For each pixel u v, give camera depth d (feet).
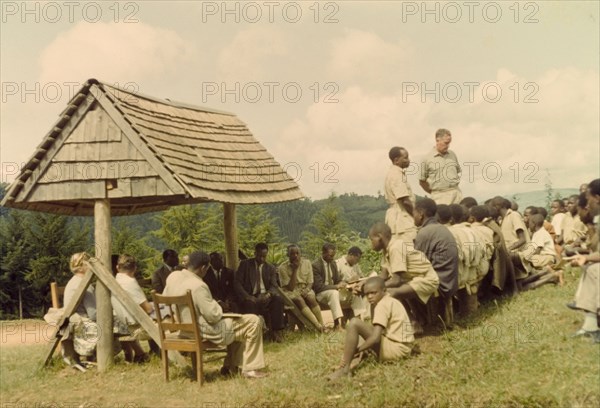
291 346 36.81
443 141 38.60
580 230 45.88
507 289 35.83
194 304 29.04
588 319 26.68
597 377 22.79
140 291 34.01
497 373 25.11
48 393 29.58
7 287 100.22
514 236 38.83
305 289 42.68
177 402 27.27
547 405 22.30
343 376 26.81
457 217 34.88
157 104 40.93
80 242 102.78
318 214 116.67
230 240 45.34
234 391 27.63
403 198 34.60
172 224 96.94
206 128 43.75
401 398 24.20
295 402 25.46
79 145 34.53
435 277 29.35
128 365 33.68
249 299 39.96
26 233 101.65
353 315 44.62
